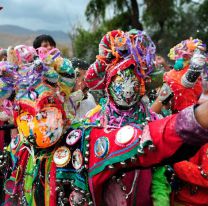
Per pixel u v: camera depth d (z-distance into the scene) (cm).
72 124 178
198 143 131
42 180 176
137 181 179
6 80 181
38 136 164
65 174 167
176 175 203
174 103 224
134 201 179
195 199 209
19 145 191
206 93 206
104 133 161
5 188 195
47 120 165
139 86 184
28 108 167
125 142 149
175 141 135
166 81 224
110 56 187
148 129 143
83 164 163
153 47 185
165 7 1666
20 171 189
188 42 224
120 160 150
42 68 169
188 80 213
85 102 281
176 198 213
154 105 229
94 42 1736
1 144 274
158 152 141
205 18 1625
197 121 128
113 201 168
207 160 201
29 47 180
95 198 163
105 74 190
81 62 268
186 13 1664
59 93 172
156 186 186
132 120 185
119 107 185
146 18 1725
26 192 185
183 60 222
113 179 161
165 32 1659
